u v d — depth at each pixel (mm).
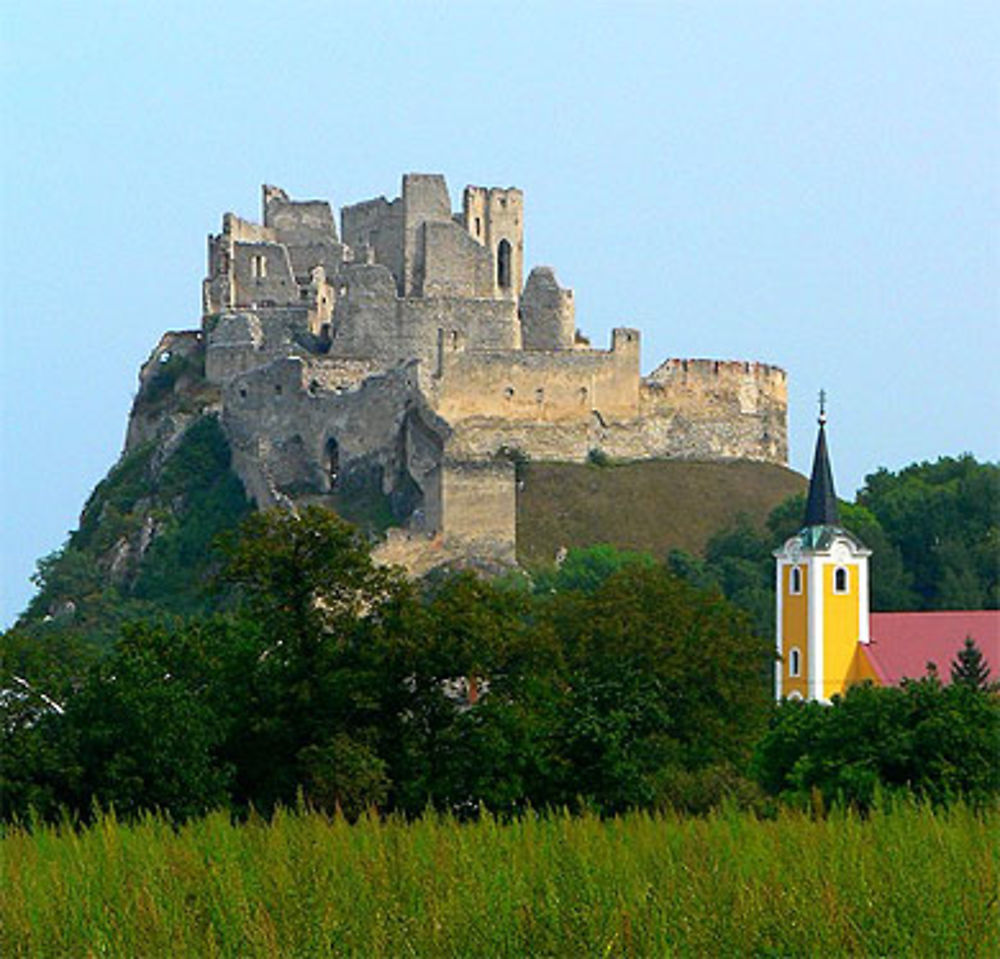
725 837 181000
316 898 156125
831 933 151000
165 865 166875
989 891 157125
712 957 150625
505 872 161000
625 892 158750
